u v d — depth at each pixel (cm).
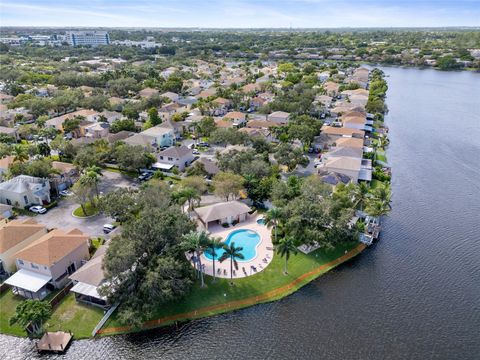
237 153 10462
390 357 5272
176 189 8694
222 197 8844
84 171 9806
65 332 5478
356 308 6150
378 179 10700
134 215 7612
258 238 7844
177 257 6109
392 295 6444
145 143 12181
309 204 7544
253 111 17900
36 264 6141
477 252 7681
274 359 5253
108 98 18550
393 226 8594
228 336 5616
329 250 7362
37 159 10075
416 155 12988
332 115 17125
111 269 5462
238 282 6562
